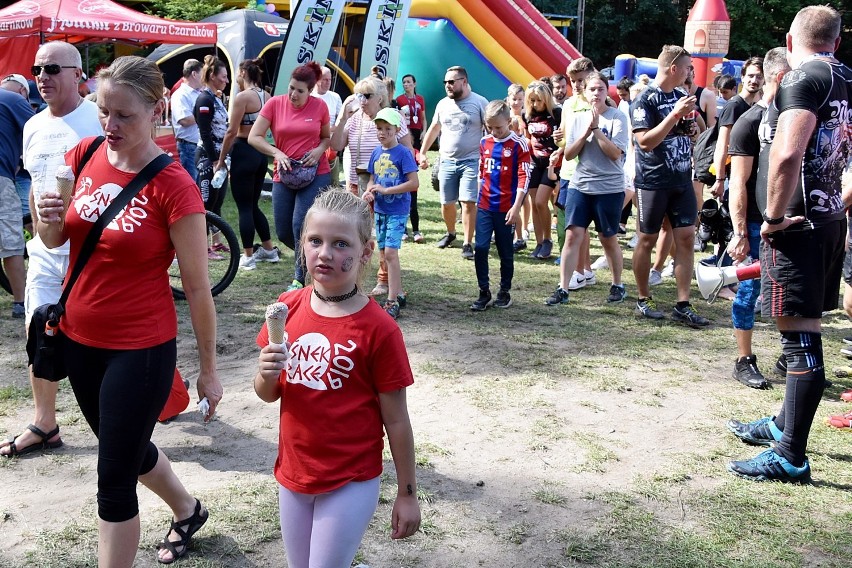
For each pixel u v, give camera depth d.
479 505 3.80
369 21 13.77
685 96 6.64
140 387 2.80
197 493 3.83
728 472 4.18
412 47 20.39
